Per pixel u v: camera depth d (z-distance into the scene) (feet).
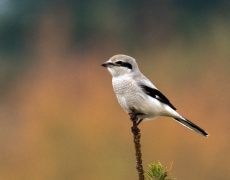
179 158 70.44
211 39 120.47
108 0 159.12
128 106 34.45
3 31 157.17
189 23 148.56
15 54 152.25
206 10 149.38
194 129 33.99
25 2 160.97
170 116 34.27
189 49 123.34
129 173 69.15
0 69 142.72
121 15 156.25
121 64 34.81
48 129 77.92
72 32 156.04
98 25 156.56
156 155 70.33
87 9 158.20
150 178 25.82
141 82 34.32
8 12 159.94
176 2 151.12
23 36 156.76
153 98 34.04
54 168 72.43
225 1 148.46
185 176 70.64
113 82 34.86
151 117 34.58
